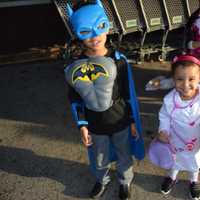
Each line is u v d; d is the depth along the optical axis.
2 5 2.48
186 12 2.25
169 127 1.26
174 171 1.41
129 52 2.32
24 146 1.77
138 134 1.29
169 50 2.37
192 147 1.29
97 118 1.22
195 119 1.21
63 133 1.84
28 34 2.61
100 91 1.13
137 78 2.24
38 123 1.93
